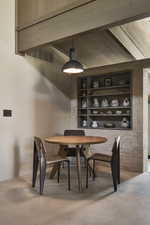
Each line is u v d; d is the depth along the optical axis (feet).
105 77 16.29
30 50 12.08
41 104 14.35
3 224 6.95
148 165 15.30
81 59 15.88
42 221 7.16
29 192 9.89
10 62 12.16
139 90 13.61
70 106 17.22
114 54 14.39
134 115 13.80
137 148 13.57
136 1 7.77
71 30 9.69
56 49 15.51
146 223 7.06
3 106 11.75
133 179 11.91
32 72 13.64
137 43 13.48
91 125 16.65
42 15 10.91
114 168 10.20
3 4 11.80
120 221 7.18
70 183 11.23
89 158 11.30
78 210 8.00
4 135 11.82
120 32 12.32
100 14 8.73
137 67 13.73
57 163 11.02
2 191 9.99
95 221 7.16
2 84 11.71
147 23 11.53
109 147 14.92
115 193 9.77
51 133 15.16
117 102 15.24
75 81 17.01
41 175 9.78
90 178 12.15
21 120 12.82
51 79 15.26
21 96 12.84
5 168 11.89
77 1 9.41
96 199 9.07
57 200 8.96
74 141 10.43
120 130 14.42
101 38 12.83
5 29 11.88
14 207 8.26
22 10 12.09
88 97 16.66
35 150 10.78
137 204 8.55
